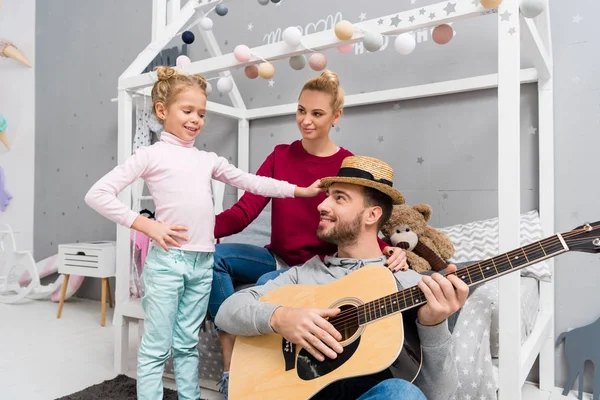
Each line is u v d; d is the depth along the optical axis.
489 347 1.17
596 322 1.64
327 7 2.27
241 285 1.58
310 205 1.53
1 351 2.04
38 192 3.49
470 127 1.91
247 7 2.53
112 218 1.27
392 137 2.09
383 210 1.15
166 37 1.96
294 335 0.95
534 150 1.80
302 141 1.58
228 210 1.58
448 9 1.18
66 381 1.71
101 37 3.16
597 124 1.69
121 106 1.88
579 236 0.78
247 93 2.55
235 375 1.04
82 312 2.81
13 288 3.03
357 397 0.97
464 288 0.84
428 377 0.92
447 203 1.96
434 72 2.00
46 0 3.46
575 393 1.67
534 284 1.62
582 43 1.71
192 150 1.42
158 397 1.32
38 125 3.50
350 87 2.22
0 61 3.54
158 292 1.30
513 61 1.09
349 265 1.14
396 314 0.92
